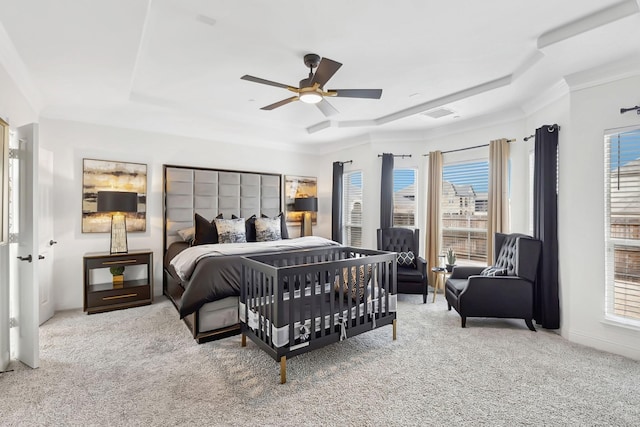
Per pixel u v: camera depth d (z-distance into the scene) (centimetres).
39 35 214
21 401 196
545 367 244
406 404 196
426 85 334
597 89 280
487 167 438
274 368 241
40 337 297
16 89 266
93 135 408
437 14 209
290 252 329
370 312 281
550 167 317
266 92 354
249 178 536
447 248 482
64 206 386
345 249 370
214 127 476
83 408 190
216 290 289
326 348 279
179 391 209
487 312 325
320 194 629
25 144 245
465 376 230
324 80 242
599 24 208
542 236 323
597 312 280
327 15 210
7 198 227
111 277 417
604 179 277
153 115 414
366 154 539
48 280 353
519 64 284
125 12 189
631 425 178
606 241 277
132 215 432
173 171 462
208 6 200
